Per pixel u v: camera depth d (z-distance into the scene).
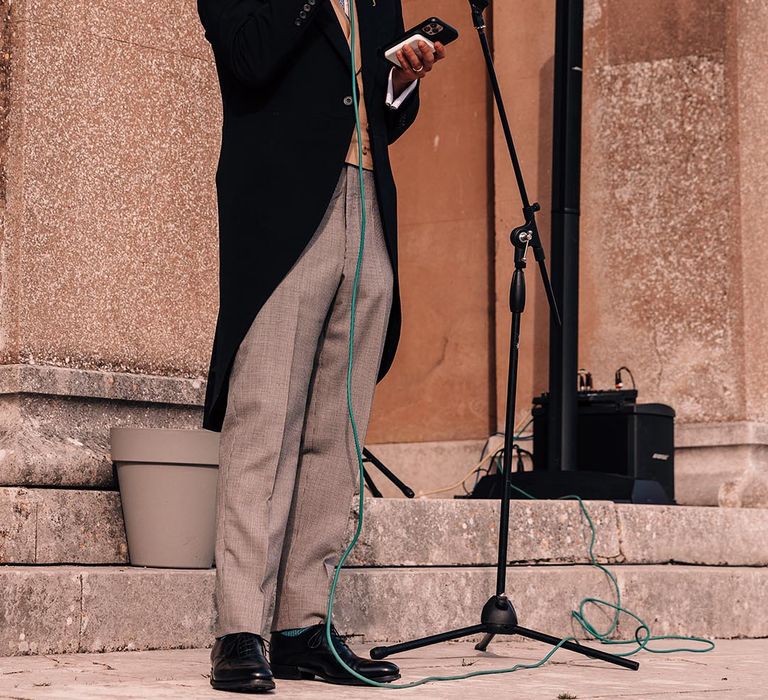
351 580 5.08
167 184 5.65
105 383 5.29
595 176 8.33
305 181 3.56
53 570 4.48
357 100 3.67
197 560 5.00
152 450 4.91
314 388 3.77
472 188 9.02
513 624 4.38
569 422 7.38
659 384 8.01
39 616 4.39
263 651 3.48
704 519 6.75
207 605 4.81
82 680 3.63
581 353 8.27
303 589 3.77
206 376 5.75
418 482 8.85
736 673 4.37
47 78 5.25
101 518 5.04
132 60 5.56
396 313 3.84
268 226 3.55
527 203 4.54
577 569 5.83
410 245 9.21
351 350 3.68
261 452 3.52
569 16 7.72
